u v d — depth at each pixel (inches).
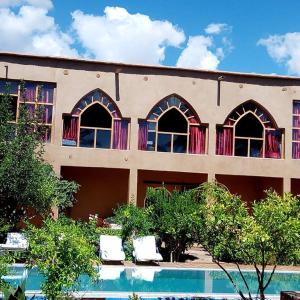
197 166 931.3
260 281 394.6
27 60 885.2
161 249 757.9
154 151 922.7
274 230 363.6
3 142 682.8
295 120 978.7
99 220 916.6
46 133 888.9
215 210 387.2
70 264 347.6
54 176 804.0
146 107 920.3
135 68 921.5
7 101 717.9
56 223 380.8
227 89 948.6
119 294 482.9
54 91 898.1
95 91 911.0
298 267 690.2
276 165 957.8
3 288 334.3
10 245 603.5
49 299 345.4
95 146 917.8
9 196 671.1
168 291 532.1
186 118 941.2
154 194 743.1
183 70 933.8
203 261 732.7
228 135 956.0
